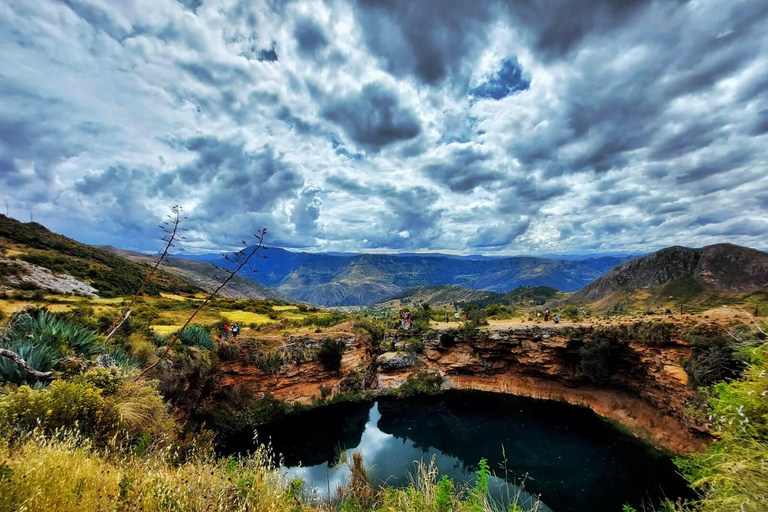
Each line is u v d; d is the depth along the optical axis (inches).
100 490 156.0
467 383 1514.5
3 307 1006.4
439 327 1724.9
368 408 1315.2
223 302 2245.3
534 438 1037.8
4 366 354.3
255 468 230.7
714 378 783.1
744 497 158.1
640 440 984.9
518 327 1473.9
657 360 998.4
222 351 1112.8
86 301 1295.5
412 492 264.5
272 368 1208.8
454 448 977.5
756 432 177.8
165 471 207.5
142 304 1525.6
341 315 1900.8
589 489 759.1
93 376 337.7
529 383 1434.5
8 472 128.8
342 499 356.5
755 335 217.2
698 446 833.5
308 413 1216.8
